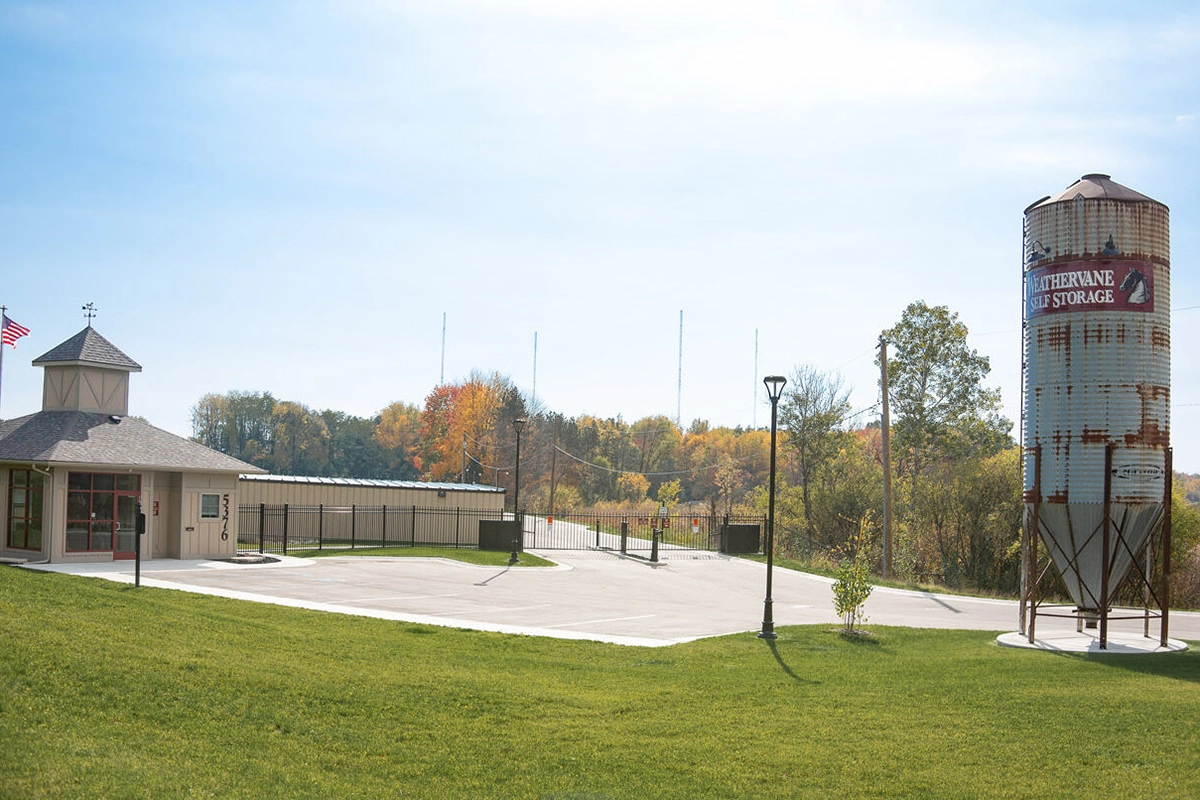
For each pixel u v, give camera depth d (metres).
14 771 8.57
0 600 16.39
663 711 13.12
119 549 32.44
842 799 9.49
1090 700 13.59
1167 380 20.19
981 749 11.20
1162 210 20.11
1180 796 9.50
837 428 62.84
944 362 59.94
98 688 11.48
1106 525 19.25
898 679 15.79
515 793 9.48
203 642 15.41
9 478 32.03
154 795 8.44
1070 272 20.08
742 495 109.44
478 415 94.75
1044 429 20.36
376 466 138.75
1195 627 25.42
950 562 52.47
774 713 13.06
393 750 10.68
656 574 36.91
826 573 40.53
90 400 34.22
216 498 35.25
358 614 22.00
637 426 130.50
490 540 44.12
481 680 14.59
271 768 9.68
